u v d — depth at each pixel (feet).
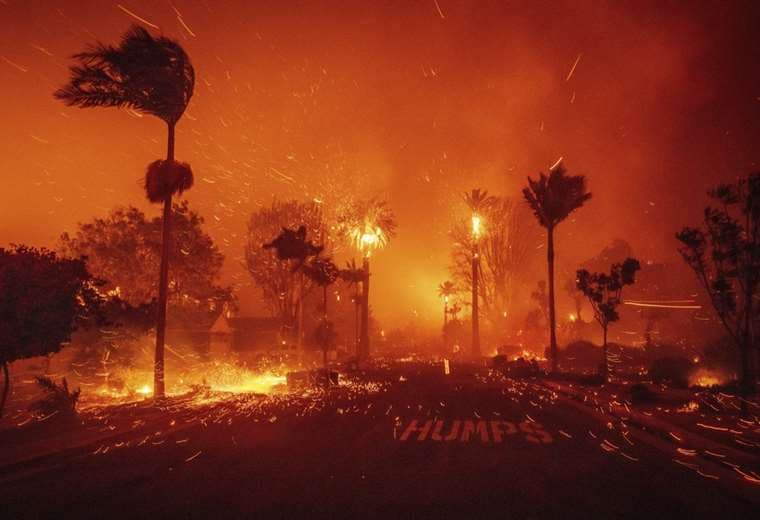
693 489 31.99
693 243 67.05
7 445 42.73
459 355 259.19
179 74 76.02
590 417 63.52
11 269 50.24
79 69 72.84
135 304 153.58
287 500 29.19
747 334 63.72
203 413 65.00
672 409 67.56
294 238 152.25
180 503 28.68
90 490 31.30
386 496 29.99
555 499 29.58
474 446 45.16
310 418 61.98
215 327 145.48
